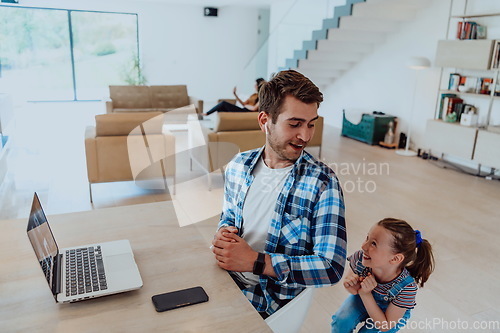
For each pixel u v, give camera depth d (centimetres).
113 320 101
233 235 126
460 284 255
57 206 363
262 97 127
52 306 106
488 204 405
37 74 1018
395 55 662
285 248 131
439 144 547
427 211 381
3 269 125
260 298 136
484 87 507
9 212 346
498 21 496
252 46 1100
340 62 763
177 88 796
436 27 584
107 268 122
